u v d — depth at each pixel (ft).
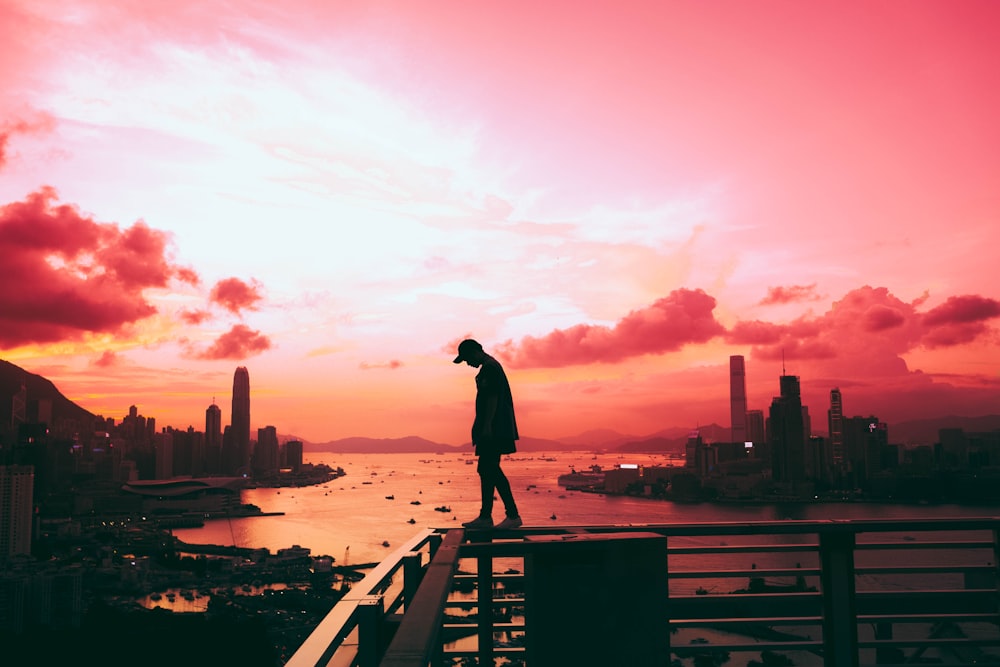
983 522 18.47
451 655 15.78
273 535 511.40
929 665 18.61
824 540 17.93
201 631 183.62
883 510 448.65
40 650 181.16
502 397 16.83
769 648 17.72
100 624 201.46
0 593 260.01
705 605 17.31
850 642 17.69
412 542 14.44
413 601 7.19
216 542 492.54
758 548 17.58
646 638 12.60
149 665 168.55
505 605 15.99
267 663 168.45
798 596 17.94
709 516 445.78
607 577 12.55
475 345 17.43
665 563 12.84
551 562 12.50
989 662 18.53
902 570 18.12
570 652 12.43
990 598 18.42
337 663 9.61
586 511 488.44
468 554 12.22
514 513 16.51
